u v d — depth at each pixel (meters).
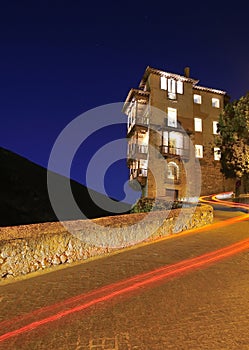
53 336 4.38
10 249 7.48
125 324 4.63
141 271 7.39
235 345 3.88
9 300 5.89
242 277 6.53
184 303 5.29
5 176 34.09
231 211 19.03
